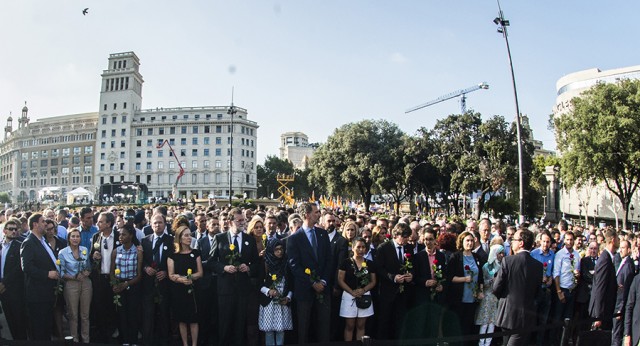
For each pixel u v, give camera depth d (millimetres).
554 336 8578
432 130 43188
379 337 7500
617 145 29484
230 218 7941
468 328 7703
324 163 50375
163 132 106000
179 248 7562
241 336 7676
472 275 7625
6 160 133750
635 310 6180
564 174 32969
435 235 8297
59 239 9055
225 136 104125
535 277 6195
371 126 49688
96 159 107875
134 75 109062
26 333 7758
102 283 8156
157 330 8383
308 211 7441
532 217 38719
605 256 7910
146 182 105250
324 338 7211
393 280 7410
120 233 7707
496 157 35031
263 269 7684
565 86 79188
